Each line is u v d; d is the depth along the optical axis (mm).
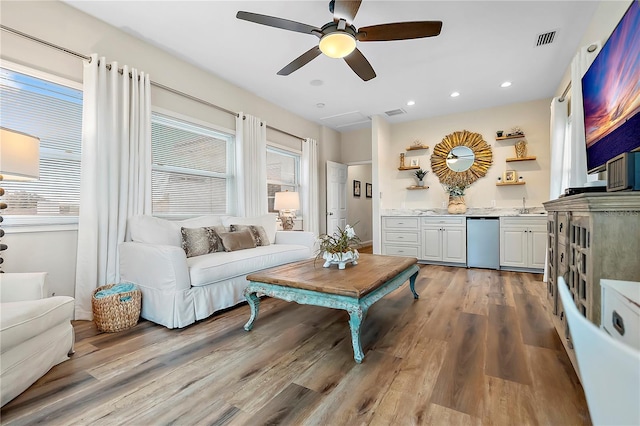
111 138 2605
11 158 1734
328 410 1294
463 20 2584
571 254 1629
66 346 1744
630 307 741
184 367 1668
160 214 3248
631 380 380
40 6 2305
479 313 2500
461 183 4988
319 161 5855
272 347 1921
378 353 1821
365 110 4961
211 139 3793
